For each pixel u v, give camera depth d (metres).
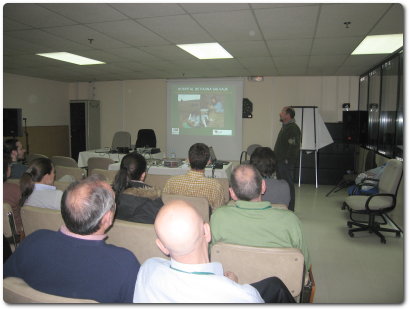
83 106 8.16
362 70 6.18
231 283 0.83
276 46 4.34
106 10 2.99
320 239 3.45
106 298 1.05
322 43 4.14
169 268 0.86
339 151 6.27
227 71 6.57
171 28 3.56
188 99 7.73
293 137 4.02
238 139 7.46
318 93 6.99
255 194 1.52
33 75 7.36
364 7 2.85
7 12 3.07
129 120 8.30
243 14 3.06
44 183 2.10
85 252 1.06
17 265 1.09
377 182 4.09
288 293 1.16
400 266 2.81
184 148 7.84
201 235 0.88
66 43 4.30
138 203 1.71
